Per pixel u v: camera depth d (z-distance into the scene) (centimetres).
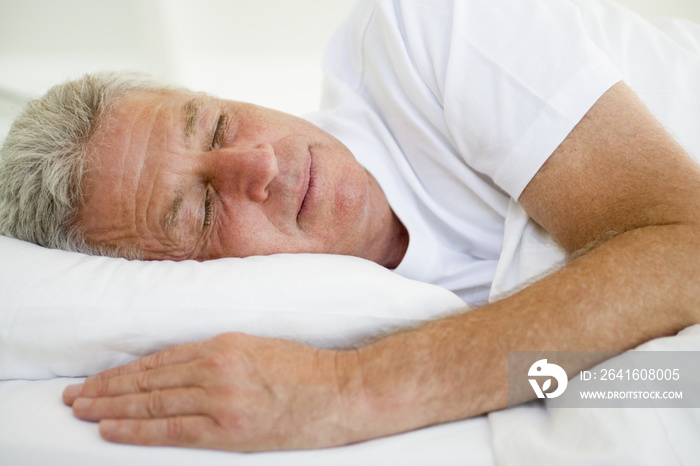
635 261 63
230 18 193
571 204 79
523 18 84
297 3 191
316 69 203
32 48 169
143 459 59
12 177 96
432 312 74
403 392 59
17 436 62
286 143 93
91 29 177
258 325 69
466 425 61
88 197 90
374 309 71
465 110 87
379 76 108
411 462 56
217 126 95
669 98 95
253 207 90
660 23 118
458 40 86
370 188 106
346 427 58
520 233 93
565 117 78
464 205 105
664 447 49
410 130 105
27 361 73
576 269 66
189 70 201
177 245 90
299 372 60
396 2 102
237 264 78
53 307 72
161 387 62
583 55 78
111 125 90
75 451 60
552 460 51
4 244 84
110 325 70
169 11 188
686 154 73
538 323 62
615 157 75
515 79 82
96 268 78
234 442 57
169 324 69
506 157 83
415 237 104
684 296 61
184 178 88
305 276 73
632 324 61
